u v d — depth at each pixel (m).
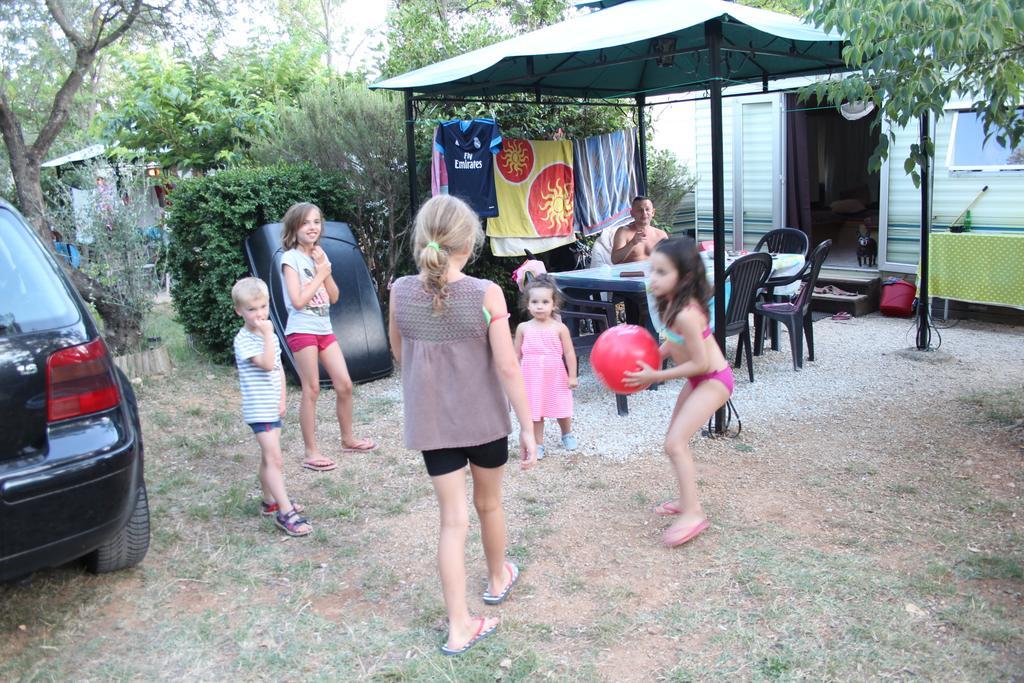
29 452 2.81
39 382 2.83
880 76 4.79
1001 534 3.74
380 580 3.56
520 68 6.73
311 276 4.82
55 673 2.88
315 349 4.86
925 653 2.84
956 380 6.41
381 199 8.45
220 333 7.63
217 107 12.73
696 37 5.91
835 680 2.72
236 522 4.19
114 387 3.08
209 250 7.40
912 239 9.08
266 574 3.63
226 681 2.86
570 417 5.06
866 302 9.34
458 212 2.88
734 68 8.10
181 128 13.22
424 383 2.86
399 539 3.97
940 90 4.68
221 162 12.91
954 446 4.91
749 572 3.46
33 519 2.73
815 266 6.76
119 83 17.73
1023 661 2.78
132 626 3.21
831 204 13.22
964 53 4.45
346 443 5.25
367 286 7.34
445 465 2.93
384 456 5.18
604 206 9.00
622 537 3.89
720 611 3.18
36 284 3.00
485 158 7.67
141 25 8.02
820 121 13.48
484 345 2.90
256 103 13.34
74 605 3.34
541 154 8.40
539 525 4.04
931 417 5.50
